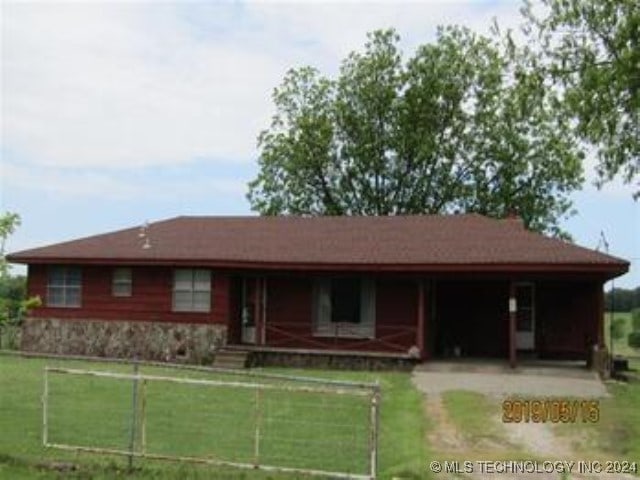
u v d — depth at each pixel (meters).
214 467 10.34
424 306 22.91
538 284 24.73
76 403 15.14
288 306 24.98
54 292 26.67
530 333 24.72
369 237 25.44
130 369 21.83
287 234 26.70
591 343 22.30
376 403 9.30
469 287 25.20
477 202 43.47
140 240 27.08
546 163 42.59
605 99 19.61
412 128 43.91
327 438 12.47
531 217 42.91
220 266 24.31
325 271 23.83
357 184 45.06
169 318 25.17
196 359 24.69
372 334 24.22
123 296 25.83
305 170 45.19
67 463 10.27
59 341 26.33
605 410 15.54
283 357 23.58
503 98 42.56
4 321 11.67
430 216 27.56
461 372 20.91
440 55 43.81
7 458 10.41
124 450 10.82
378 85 43.97
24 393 16.27
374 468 9.24
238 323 25.31
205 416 14.11
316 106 45.28
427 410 15.27
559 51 20.83
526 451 12.04
